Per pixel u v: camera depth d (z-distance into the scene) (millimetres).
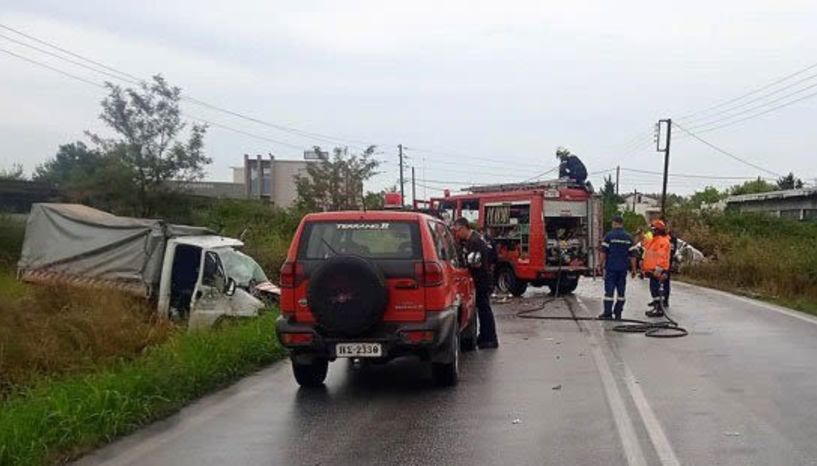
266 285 17156
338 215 9602
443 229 10961
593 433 7352
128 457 6840
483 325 12703
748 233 34750
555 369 10742
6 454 6395
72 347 12617
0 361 11445
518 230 22469
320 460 6676
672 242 23141
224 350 10672
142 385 8578
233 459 6742
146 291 16156
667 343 12961
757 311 17750
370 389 9680
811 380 9734
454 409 8492
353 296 9008
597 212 22781
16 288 16234
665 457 6543
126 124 26719
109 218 16938
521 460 6559
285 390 9695
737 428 7441
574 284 23688
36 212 17422
